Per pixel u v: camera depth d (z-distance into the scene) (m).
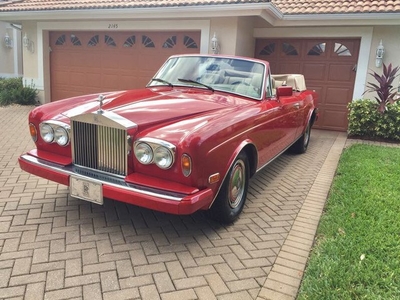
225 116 3.49
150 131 3.13
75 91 11.90
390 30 8.83
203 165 2.99
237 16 8.77
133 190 2.95
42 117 3.69
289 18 9.22
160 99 3.90
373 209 3.92
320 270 2.78
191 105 3.73
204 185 3.06
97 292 2.53
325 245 3.17
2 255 2.91
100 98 3.44
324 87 9.89
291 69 10.23
